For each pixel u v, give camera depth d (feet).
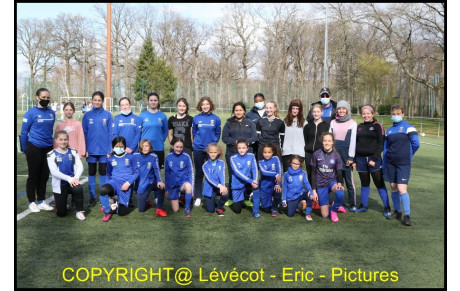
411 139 16.90
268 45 165.58
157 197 17.97
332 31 137.18
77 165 17.24
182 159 18.15
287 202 17.76
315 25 151.64
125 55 174.91
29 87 131.75
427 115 94.94
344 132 18.72
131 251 13.08
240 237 14.70
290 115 19.08
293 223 16.76
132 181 17.37
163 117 20.36
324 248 13.62
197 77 182.19
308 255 12.97
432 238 14.78
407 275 11.52
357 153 18.47
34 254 12.70
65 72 169.99
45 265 11.86
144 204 18.17
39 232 14.88
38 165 17.70
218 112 143.13
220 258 12.59
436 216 17.95
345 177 18.93
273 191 18.24
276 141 19.66
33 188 17.79
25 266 11.78
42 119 17.65
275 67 164.76
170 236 14.70
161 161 20.43
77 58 180.96
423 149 45.73
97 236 14.55
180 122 20.45
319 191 17.61
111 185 16.97
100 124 19.20
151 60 142.31
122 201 17.48
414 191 23.32
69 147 17.58
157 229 15.55
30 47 179.11
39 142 17.63
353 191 18.84
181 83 151.94
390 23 90.58
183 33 180.24
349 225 16.51
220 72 179.11
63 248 13.25
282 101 145.38
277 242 14.20
